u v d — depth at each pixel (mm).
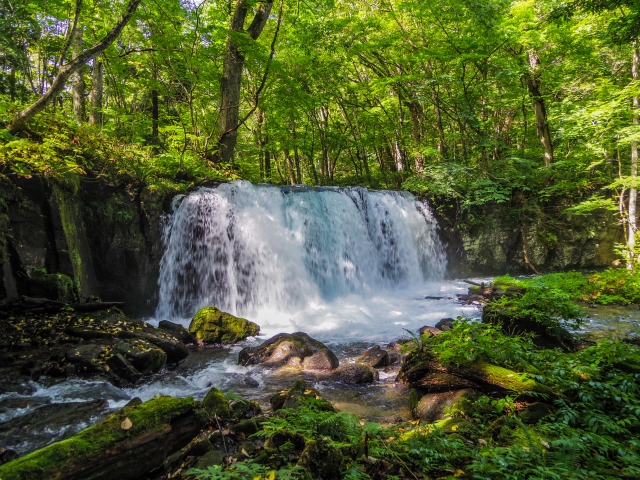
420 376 4836
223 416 3807
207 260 10359
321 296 11992
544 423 3477
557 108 17266
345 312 10281
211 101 16359
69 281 7480
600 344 4996
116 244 9086
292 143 18203
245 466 2512
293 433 3117
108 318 7082
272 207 11609
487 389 4262
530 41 14539
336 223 12898
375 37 17359
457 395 4312
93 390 4980
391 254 14406
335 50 16125
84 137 9242
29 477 2207
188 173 11594
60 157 8234
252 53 11680
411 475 2736
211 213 10500
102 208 8891
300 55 15766
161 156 11398
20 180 7090
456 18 14852
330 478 2670
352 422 3154
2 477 2135
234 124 13867
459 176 16281
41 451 2363
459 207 16250
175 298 10000
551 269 16359
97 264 8883
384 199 14711
